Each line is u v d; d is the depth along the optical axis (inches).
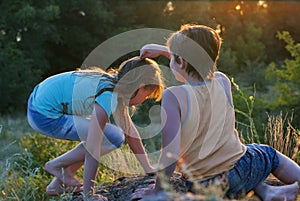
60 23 860.6
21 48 800.9
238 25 1066.1
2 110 738.2
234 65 643.5
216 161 125.3
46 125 157.3
